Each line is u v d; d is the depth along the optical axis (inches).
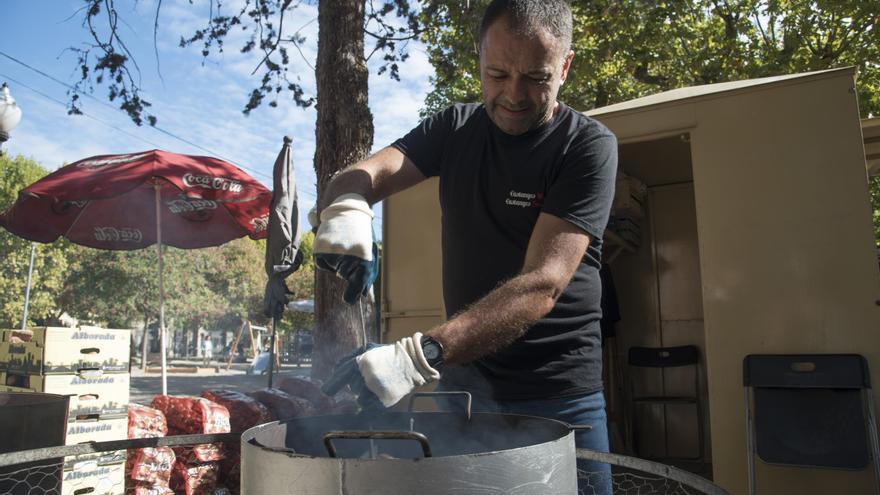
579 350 68.5
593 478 67.2
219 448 127.5
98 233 231.3
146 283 841.5
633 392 203.9
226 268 1001.5
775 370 120.1
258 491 37.4
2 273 700.0
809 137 125.6
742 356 125.4
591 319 69.8
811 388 117.3
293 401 141.1
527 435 49.7
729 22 459.8
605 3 380.2
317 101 200.5
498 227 67.1
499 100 60.1
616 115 144.2
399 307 164.6
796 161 126.1
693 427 196.5
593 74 406.6
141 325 1161.4
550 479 38.4
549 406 67.4
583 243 56.6
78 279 813.9
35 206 218.4
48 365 117.0
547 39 55.9
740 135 131.5
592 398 69.0
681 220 203.3
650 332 203.9
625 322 207.2
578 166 60.1
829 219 122.0
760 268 126.2
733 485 123.5
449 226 71.7
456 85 471.5
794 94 128.0
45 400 92.6
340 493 34.1
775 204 126.7
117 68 253.9
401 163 68.7
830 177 123.0
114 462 116.0
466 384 71.1
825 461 112.8
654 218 207.0
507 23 55.9
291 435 46.9
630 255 209.0
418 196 167.2
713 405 127.0
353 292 52.5
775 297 124.3
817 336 120.0
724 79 452.8
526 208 64.9
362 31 203.2
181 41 265.3
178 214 237.6
